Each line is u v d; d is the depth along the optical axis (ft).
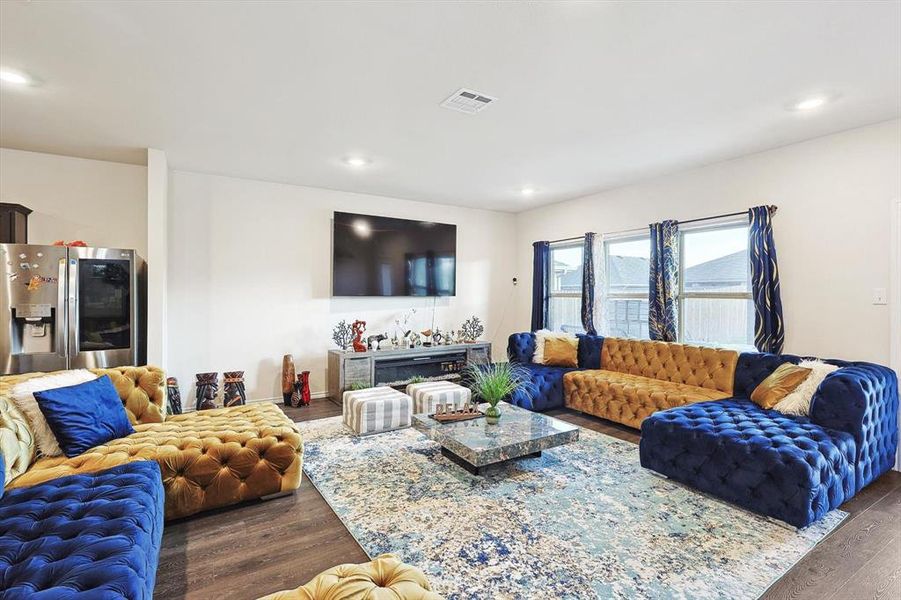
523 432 9.85
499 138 11.44
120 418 8.21
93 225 13.19
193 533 7.30
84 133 11.03
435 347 17.93
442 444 9.77
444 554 6.70
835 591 5.93
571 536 7.22
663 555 6.71
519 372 15.10
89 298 11.28
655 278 14.89
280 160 13.37
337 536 7.23
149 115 9.95
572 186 16.43
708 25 6.57
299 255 16.60
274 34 6.86
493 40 7.00
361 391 13.32
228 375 14.57
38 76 8.16
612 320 17.24
